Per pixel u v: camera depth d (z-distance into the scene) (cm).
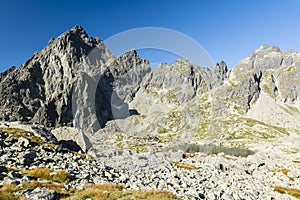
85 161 2823
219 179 3356
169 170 3008
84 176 2203
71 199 1548
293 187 3656
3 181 1717
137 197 1744
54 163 2559
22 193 1510
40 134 4872
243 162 5353
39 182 1742
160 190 1995
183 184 2453
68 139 5816
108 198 1631
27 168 2242
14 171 2009
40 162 2530
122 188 2000
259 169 4872
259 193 2959
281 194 3047
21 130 4884
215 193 2372
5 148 2947
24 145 3253
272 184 3703
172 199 1794
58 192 1619
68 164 2594
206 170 3906
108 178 2281
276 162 5638
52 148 3519
